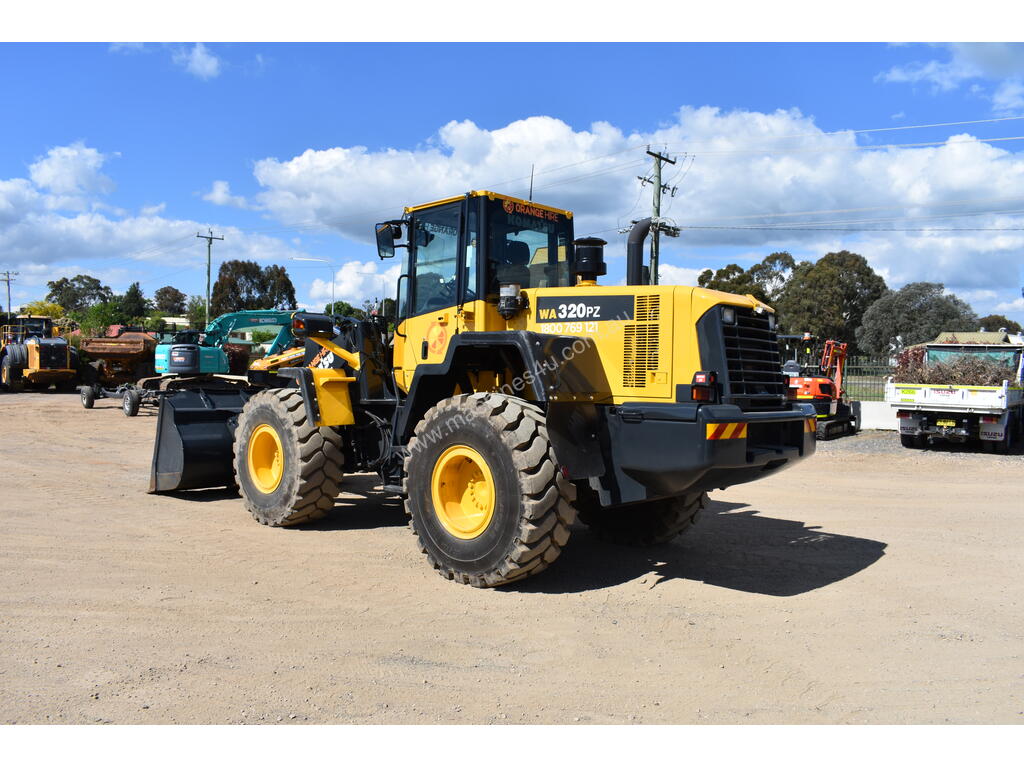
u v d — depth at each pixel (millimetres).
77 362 26438
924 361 16375
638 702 3359
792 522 7418
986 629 4363
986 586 5227
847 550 6230
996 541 6605
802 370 18578
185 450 7699
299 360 11648
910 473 11406
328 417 6574
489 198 5840
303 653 3818
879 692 3504
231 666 3629
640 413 4965
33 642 3885
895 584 5250
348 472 7004
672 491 4934
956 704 3387
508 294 5562
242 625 4195
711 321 4902
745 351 5066
